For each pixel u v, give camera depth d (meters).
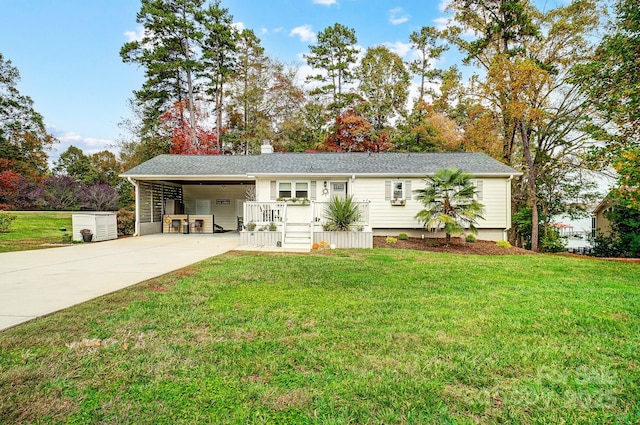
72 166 39.12
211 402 2.27
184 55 27.12
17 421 2.04
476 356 2.99
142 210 15.62
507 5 16.80
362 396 2.37
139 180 15.36
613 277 6.65
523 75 14.56
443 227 12.84
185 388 2.44
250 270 6.85
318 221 12.71
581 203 17.62
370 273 6.66
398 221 14.22
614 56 10.69
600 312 4.26
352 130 25.47
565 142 16.31
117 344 3.18
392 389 2.45
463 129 23.70
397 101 27.67
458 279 6.22
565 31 15.34
